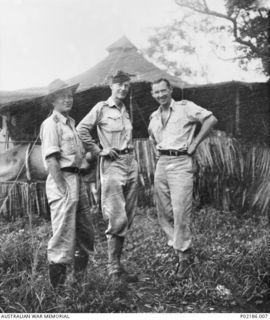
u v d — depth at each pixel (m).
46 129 3.77
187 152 4.42
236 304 3.86
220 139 7.22
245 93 7.25
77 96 6.71
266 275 4.26
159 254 4.80
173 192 4.36
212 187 7.09
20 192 6.60
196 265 4.31
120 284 3.91
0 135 6.71
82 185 3.95
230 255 4.70
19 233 5.53
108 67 7.04
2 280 3.80
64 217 3.67
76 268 4.00
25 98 6.60
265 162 7.13
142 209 6.75
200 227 6.14
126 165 4.25
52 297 3.57
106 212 4.16
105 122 4.25
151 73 7.11
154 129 4.61
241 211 7.02
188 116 4.48
